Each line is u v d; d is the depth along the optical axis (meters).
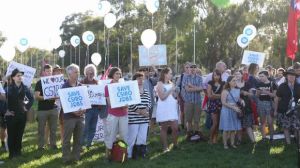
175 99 9.66
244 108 9.84
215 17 43.81
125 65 59.00
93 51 61.56
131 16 56.12
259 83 10.32
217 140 10.73
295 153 9.23
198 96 11.09
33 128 14.09
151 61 13.88
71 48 65.50
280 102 9.75
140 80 8.86
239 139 10.33
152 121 12.03
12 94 8.80
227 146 9.94
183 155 9.22
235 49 44.88
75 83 8.38
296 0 12.91
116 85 8.26
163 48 13.90
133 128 8.91
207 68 46.81
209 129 11.69
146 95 8.98
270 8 42.47
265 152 9.41
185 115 11.12
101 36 59.06
